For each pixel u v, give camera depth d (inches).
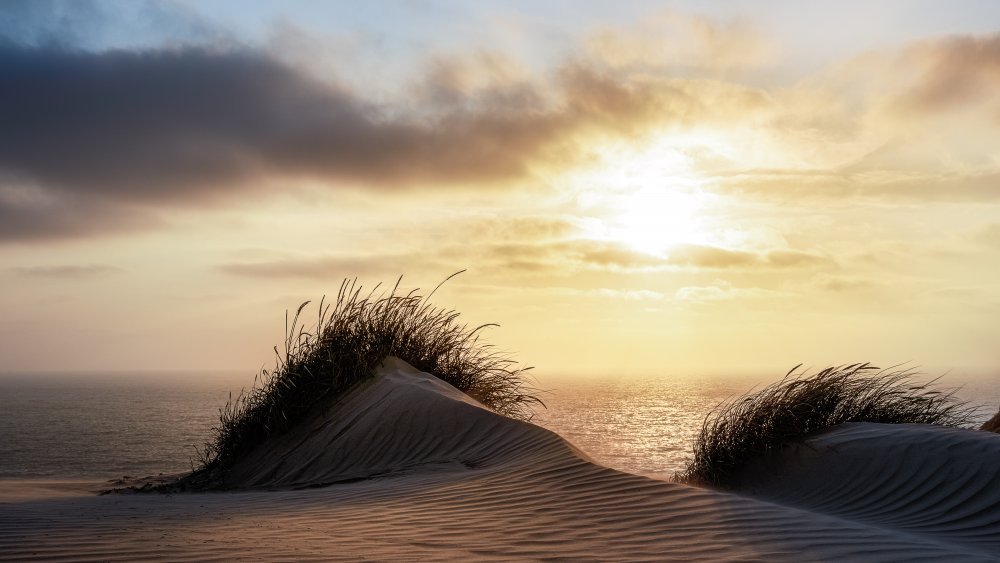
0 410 4557.1
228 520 204.7
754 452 352.8
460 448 307.4
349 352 408.2
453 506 217.0
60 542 166.4
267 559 155.6
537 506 211.5
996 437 309.0
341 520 203.2
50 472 1374.3
